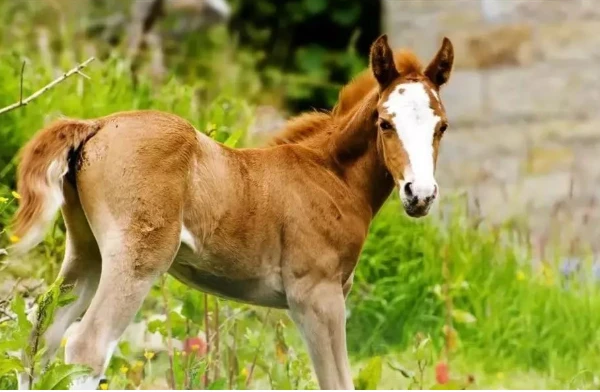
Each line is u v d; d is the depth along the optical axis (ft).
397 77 38.06
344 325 38.01
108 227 34.81
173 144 35.37
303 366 42.70
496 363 52.60
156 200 34.86
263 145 40.57
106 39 75.36
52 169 34.81
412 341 52.85
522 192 69.77
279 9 95.14
